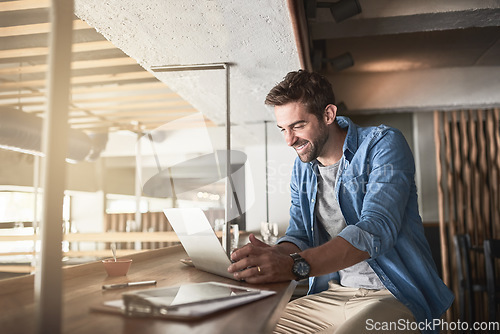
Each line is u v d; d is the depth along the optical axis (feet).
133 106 14.52
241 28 6.02
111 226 21.31
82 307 2.86
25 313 2.79
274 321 2.68
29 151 11.80
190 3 5.27
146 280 4.08
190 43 6.59
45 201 1.96
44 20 8.09
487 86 15.14
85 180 21.11
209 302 2.86
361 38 12.78
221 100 9.95
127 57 9.91
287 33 6.14
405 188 4.61
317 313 4.87
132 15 5.68
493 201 15.96
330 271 3.92
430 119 17.38
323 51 13.80
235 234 8.41
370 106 15.87
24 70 11.10
